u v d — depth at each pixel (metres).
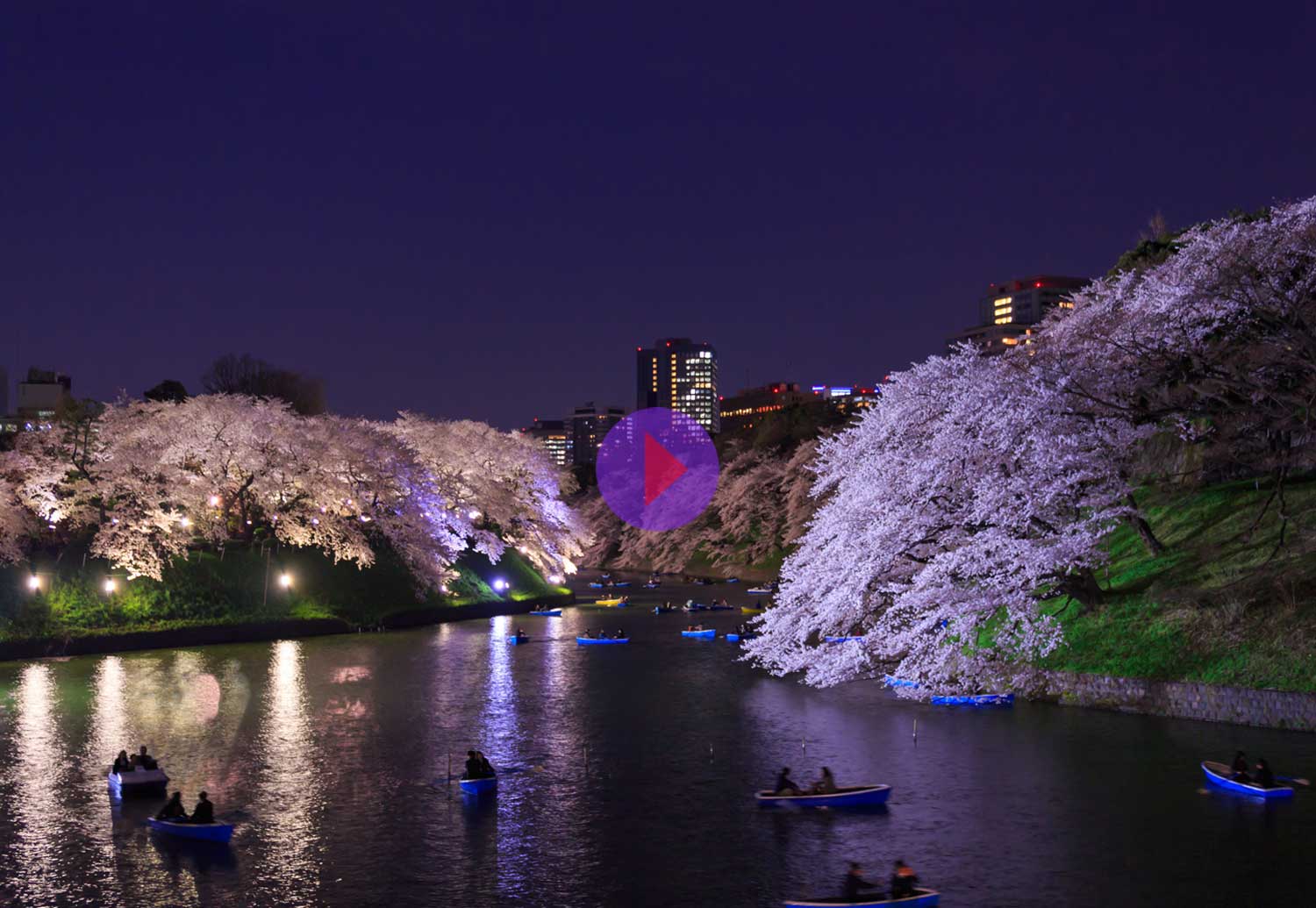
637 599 99.56
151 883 24.06
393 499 83.12
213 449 74.00
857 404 135.50
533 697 46.56
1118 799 28.16
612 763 34.38
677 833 27.06
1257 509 43.56
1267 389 39.69
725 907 22.19
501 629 75.00
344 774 33.38
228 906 22.64
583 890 23.34
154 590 66.56
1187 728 34.81
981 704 40.53
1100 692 38.53
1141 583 42.47
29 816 29.08
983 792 29.36
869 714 40.72
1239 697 34.69
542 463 113.25
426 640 68.50
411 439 99.69
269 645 65.62
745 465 133.38
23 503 66.75
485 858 25.47
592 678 51.94
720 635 70.25
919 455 42.38
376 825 28.17
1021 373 41.41
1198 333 40.53
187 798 30.78
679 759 34.72
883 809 28.39
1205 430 46.56
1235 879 22.70
